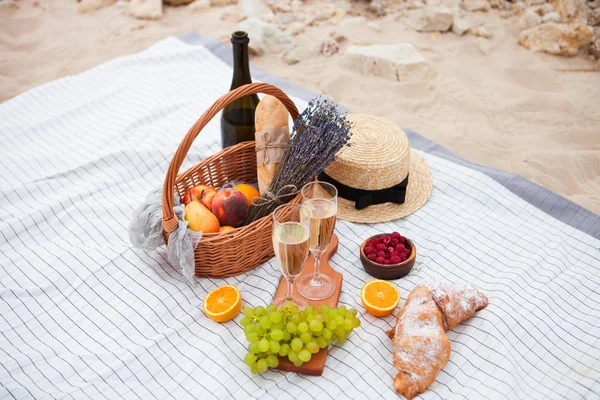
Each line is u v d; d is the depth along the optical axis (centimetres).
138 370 200
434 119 400
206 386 194
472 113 405
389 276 232
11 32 504
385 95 425
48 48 484
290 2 550
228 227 229
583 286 232
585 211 277
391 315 218
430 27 504
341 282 230
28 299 229
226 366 200
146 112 354
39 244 258
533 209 279
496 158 360
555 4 499
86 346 209
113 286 233
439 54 472
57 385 194
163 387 195
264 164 242
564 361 203
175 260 223
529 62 459
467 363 199
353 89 432
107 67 404
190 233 217
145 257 245
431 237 258
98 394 192
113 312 223
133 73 399
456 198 286
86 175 302
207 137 332
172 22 526
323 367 197
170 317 221
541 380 197
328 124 225
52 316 222
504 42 487
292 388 192
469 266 242
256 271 236
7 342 211
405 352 188
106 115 357
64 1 555
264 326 189
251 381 194
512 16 520
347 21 519
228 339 210
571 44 463
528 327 212
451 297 203
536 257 244
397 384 187
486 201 283
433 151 326
